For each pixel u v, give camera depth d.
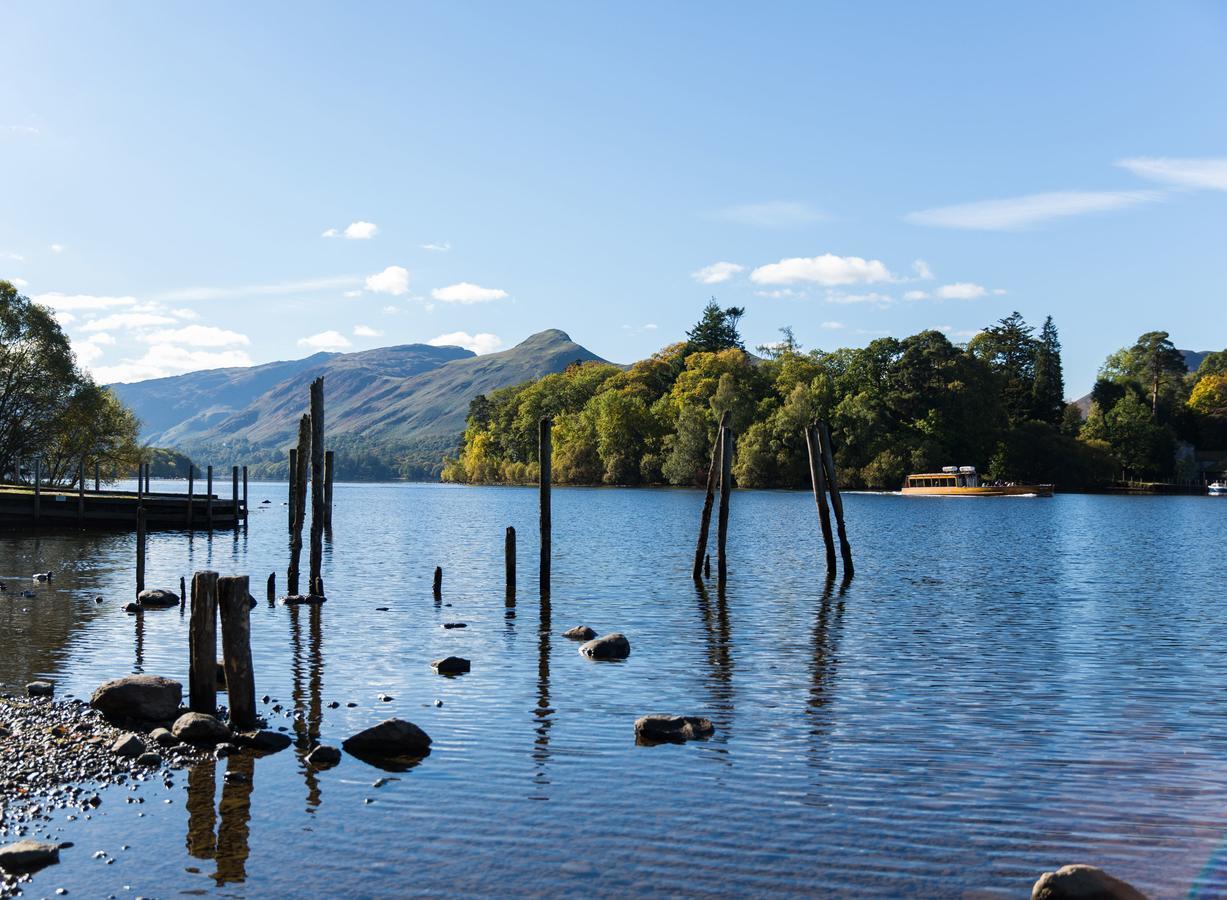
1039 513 99.06
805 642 27.42
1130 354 190.62
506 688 21.64
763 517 90.00
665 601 35.34
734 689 21.67
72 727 17.69
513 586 36.34
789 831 13.49
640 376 192.75
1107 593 38.41
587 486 182.38
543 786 15.18
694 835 13.34
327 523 61.88
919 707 20.14
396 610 33.03
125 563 47.38
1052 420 170.75
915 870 12.35
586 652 25.38
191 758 16.34
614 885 11.88
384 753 16.78
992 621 31.25
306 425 35.88
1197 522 85.19
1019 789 15.16
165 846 12.88
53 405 88.25
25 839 12.77
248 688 18.28
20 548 53.94
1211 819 14.02
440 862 12.48
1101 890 11.26
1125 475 161.88
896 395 147.12
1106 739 17.86
